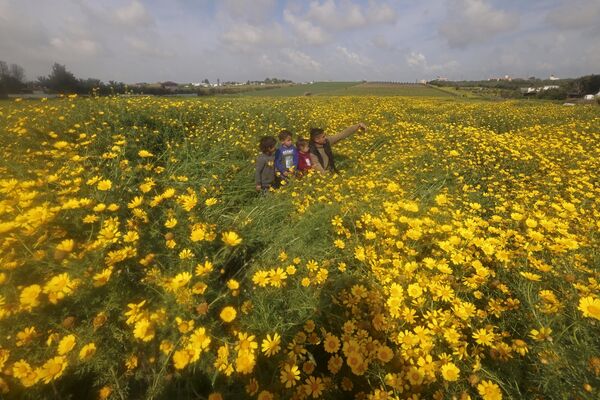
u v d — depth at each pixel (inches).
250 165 235.9
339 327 87.2
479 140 280.5
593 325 75.9
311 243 129.7
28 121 245.9
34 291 74.5
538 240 108.0
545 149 260.7
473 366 72.2
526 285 91.0
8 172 155.5
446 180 212.5
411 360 73.5
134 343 75.7
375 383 75.5
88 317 76.8
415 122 410.3
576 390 63.5
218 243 115.4
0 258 85.6
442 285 94.7
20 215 101.1
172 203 126.3
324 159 233.3
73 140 233.1
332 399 73.0
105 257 88.9
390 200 157.6
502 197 181.2
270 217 162.7
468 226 122.2
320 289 93.1
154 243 105.0
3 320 73.2
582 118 459.2
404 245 116.7
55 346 74.2
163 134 265.6
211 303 79.4
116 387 70.0
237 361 68.5
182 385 73.1
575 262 100.4
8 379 68.0
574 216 140.0
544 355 70.3
